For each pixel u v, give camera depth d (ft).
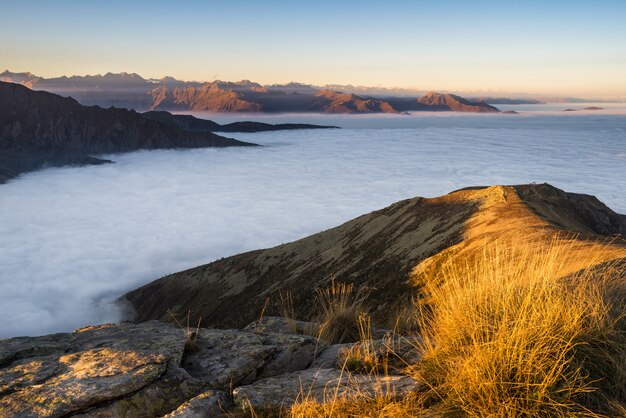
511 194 230.48
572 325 11.48
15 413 11.39
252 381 14.78
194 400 12.35
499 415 10.03
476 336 12.46
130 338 16.78
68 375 13.15
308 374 14.43
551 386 10.12
